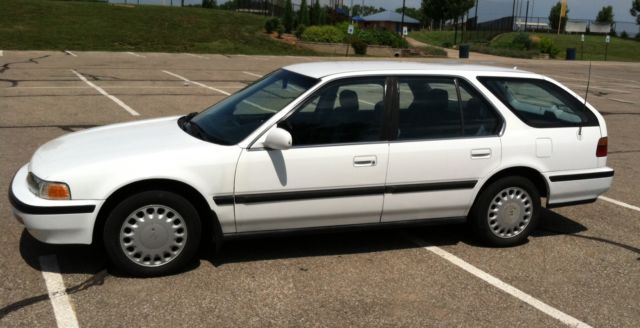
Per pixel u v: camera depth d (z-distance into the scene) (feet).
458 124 16.08
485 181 16.31
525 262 16.11
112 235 13.73
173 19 117.29
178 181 13.79
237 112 15.81
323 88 15.10
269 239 17.07
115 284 13.83
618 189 24.04
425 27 244.63
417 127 15.70
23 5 109.19
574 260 16.39
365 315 12.89
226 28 118.01
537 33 184.03
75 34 96.32
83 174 13.37
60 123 32.14
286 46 111.55
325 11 137.80
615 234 18.69
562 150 16.97
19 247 15.72
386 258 16.05
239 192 14.24
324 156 14.69
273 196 14.47
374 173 15.15
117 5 125.29
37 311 12.47
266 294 13.65
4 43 84.48
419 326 12.53
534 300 13.89
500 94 16.66
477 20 171.12
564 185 17.16
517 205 16.89
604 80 79.25
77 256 15.26
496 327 12.60
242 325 12.26
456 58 116.06
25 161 23.99
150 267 14.12
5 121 31.99
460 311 13.24
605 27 191.01
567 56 129.49
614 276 15.42
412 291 14.12
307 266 15.30
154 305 12.92
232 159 14.11
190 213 14.12
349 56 106.63
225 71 64.85
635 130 38.75
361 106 15.33
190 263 15.17
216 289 13.79
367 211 15.38
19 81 47.42
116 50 89.66
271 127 14.51
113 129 16.42
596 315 13.30
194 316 12.53
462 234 18.10
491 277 15.06
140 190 13.82
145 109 37.65
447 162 15.78
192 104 40.42
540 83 17.25
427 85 16.03
